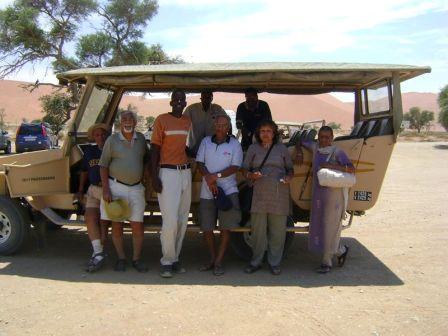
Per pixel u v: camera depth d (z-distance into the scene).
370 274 6.53
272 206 6.41
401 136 58.00
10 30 33.69
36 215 7.52
